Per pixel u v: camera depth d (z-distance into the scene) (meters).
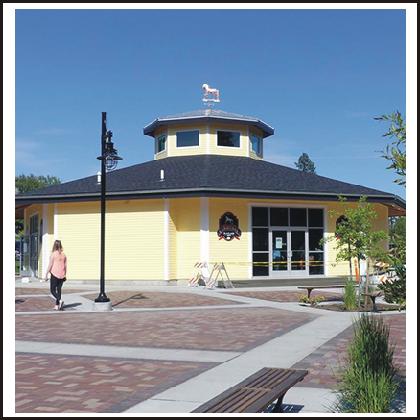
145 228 24.73
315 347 9.59
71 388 6.86
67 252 25.95
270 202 25.97
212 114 30.38
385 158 5.25
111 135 16.59
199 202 24.78
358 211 16.31
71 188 26.64
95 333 11.38
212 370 7.84
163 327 12.17
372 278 21.97
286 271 26.06
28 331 11.69
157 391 6.71
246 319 13.42
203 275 24.20
